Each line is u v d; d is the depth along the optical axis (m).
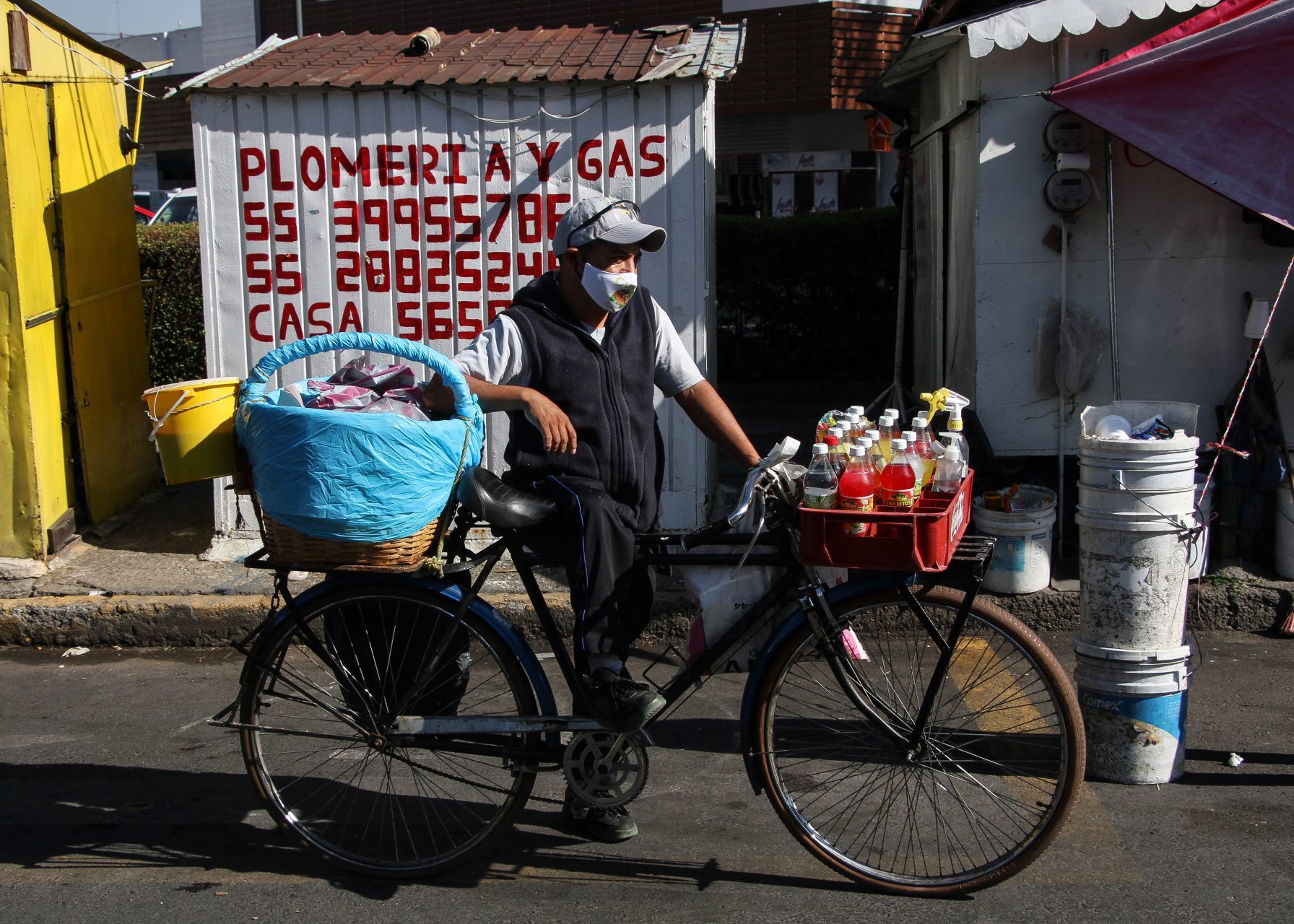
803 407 8.58
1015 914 3.01
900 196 8.30
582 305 3.16
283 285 5.64
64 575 5.53
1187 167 4.70
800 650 3.11
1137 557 3.56
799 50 13.69
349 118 5.49
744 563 3.07
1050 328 5.41
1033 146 5.35
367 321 5.64
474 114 5.43
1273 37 4.55
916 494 2.85
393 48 6.16
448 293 5.58
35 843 3.48
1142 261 5.35
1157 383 5.43
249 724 3.32
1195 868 3.20
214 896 3.18
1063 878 3.17
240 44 18.00
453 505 3.07
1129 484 3.53
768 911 3.05
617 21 14.41
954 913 3.02
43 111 5.66
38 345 5.54
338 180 5.54
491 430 5.68
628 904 3.11
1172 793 3.63
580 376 3.14
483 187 5.48
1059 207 5.26
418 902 3.14
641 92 5.33
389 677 3.28
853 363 8.99
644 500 3.27
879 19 13.74
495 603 5.14
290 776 3.86
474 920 3.05
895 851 3.29
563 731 3.13
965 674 4.00
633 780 3.38
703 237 5.38
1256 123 4.65
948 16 7.29
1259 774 3.75
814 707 3.54
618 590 3.05
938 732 3.40
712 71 5.26
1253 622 5.00
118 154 6.55
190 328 8.30
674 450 5.55
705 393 3.36
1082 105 4.84
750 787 3.72
